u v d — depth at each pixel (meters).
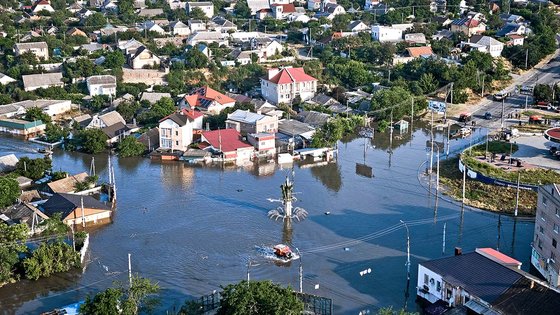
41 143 174.12
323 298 93.88
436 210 132.25
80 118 187.50
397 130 187.62
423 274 98.19
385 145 175.25
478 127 185.75
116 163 161.25
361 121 185.00
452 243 117.50
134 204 135.50
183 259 112.19
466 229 123.38
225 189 143.75
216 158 161.62
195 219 128.25
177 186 145.62
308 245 117.06
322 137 168.62
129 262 108.44
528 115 195.12
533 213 130.62
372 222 126.69
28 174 147.00
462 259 98.25
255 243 117.88
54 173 146.00
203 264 110.50
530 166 151.25
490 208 133.38
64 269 107.75
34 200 134.25
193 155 161.38
